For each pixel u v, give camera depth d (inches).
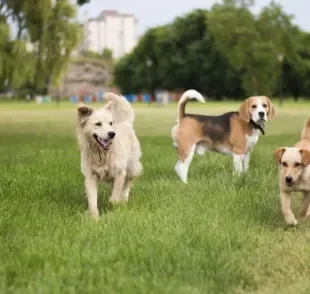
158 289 143.5
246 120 235.0
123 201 195.3
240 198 198.1
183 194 204.8
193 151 234.7
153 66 1950.1
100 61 2337.6
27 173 230.5
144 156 281.4
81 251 158.4
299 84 1737.2
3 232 170.6
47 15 514.6
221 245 161.5
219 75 1776.6
